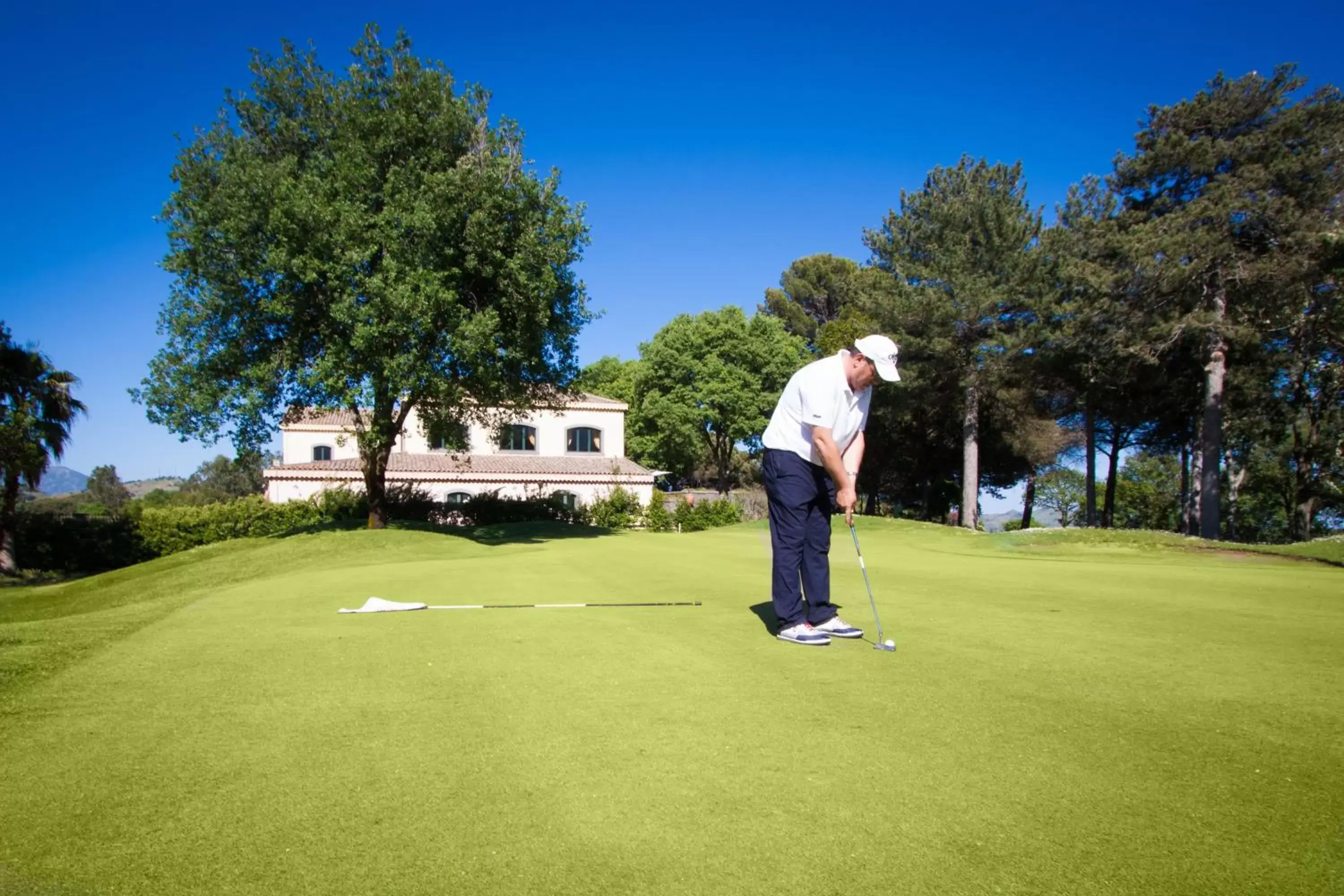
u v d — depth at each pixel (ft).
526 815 7.02
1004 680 11.25
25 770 8.12
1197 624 15.62
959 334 95.35
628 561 31.30
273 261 54.44
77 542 84.79
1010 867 6.11
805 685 11.08
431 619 16.83
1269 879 5.90
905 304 94.38
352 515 85.71
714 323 156.76
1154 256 72.33
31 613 36.99
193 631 15.89
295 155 60.23
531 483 116.98
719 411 154.40
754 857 6.29
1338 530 122.31
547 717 9.69
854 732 9.05
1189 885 5.83
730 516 105.70
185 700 10.57
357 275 56.49
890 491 153.99
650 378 159.33
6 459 74.95
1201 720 9.39
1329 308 74.38
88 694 10.89
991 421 122.11
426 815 7.03
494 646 13.76
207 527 88.63
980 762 8.13
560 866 6.17
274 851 6.42
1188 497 103.40
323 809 7.18
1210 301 75.46
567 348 68.39
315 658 13.01
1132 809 7.07
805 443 14.14
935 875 5.99
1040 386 100.12
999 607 17.83
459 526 78.18
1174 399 95.96
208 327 59.06
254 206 56.49
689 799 7.32
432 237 56.85
